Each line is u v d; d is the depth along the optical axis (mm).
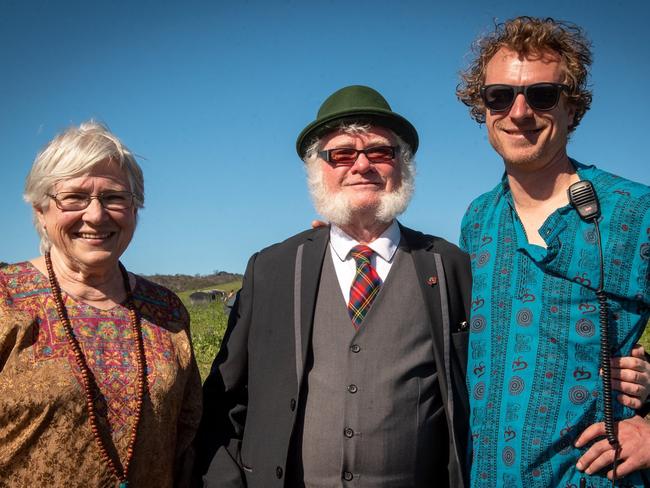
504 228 3066
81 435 2604
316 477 3066
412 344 3156
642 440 2604
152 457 2809
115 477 2666
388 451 3039
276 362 3209
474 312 3057
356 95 3457
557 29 2924
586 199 2758
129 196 2826
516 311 2859
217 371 3385
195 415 3135
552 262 2777
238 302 3482
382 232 3393
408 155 3564
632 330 2689
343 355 3141
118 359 2779
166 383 2842
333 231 3451
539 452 2680
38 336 2652
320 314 3240
